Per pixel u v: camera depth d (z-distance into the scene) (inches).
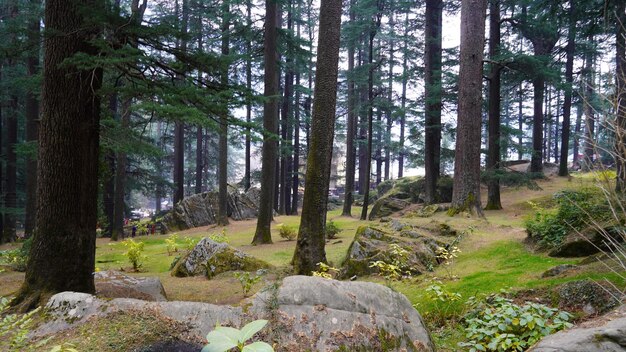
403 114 872.3
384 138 1521.9
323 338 110.3
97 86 232.8
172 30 226.5
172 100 216.5
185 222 1118.4
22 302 204.2
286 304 116.5
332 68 391.5
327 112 389.1
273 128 665.0
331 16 390.9
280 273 375.9
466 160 570.6
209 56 243.0
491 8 796.0
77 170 223.0
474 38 582.6
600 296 180.7
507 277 253.6
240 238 785.6
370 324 116.2
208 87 258.7
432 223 444.5
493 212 710.5
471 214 553.9
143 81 234.4
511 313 159.5
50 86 221.3
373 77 963.3
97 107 238.4
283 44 752.3
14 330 126.9
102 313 124.6
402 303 129.5
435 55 909.8
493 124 746.8
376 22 933.8
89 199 230.1
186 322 115.6
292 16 1153.4
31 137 799.1
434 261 346.3
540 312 157.8
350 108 1108.5
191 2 907.4
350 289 123.7
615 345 101.6
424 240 378.9
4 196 874.8
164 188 1273.4
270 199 669.3
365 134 1590.8
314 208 381.4
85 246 226.5
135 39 235.6
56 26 221.5
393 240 372.8
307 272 372.8
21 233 1127.0
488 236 415.2
